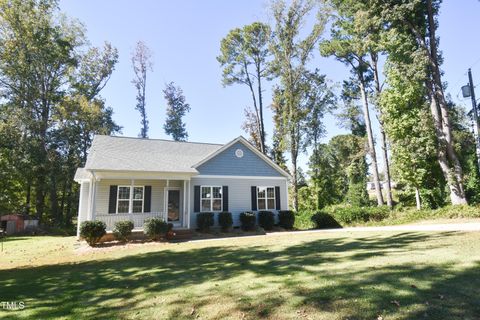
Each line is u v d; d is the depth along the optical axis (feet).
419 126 57.93
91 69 109.91
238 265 24.13
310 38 76.28
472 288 14.32
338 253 26.30
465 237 28.89
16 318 14.20
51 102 98.17
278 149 91.20
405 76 58.44
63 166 92.68
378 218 57.62
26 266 29.55
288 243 36.22
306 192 98.32
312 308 13.19
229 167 61.52
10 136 86.28
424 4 58.70
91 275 23.47
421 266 18.98
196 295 16.46
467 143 70.64
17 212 91.35
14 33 89.76
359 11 62.95
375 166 75.66
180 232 50.62
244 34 91.97
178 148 64.64
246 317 12.80
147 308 14.80
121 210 51.75
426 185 61.57
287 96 80.28
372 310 12.48
